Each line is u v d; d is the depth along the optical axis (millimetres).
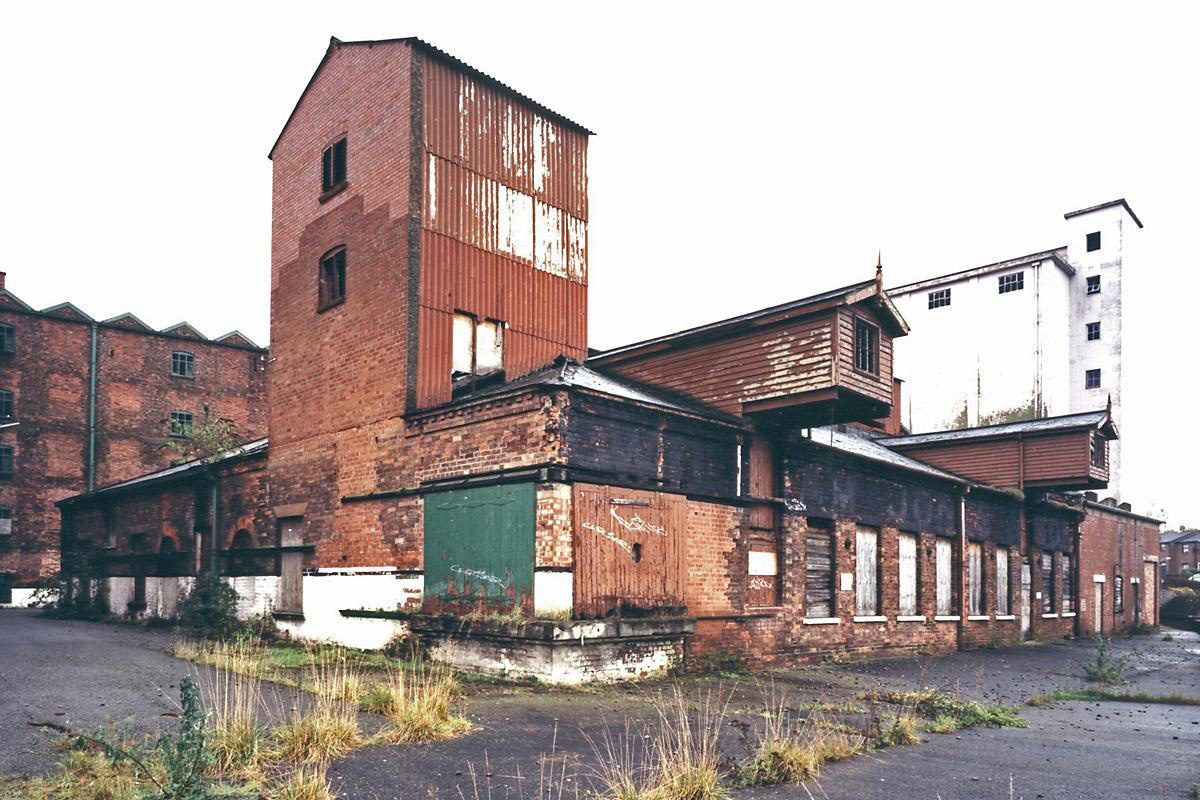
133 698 9844
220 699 9766
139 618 23625
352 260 17312
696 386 16453
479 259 16938
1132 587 35125
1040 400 40594
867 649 18547
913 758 8117
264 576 18484
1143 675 17828
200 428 27844
